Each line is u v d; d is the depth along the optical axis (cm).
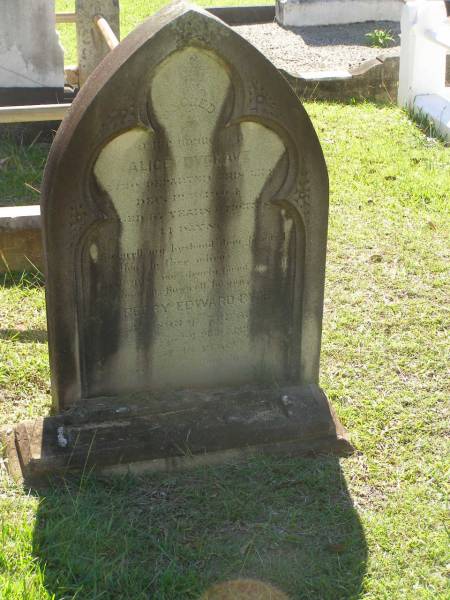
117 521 283
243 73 284
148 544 277
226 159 293
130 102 280
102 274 297
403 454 310
